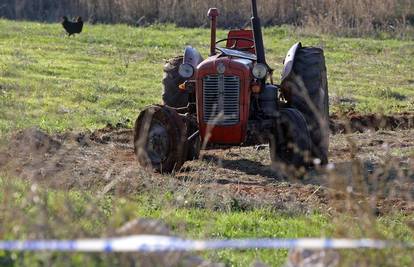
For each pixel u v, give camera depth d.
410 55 76.44
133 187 28.91
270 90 34.84
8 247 15.68
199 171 34.16
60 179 27.39
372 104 54.62
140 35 83.88
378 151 39.19
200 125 33.69
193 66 34.84
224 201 28.42
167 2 94.81
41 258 17.11
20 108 35.78
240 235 24.83
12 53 69.12
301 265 18.36
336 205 26.41
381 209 28.06
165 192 28.42
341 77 65.00
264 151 39.06
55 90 52.38
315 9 91.31
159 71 64.56
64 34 83.50
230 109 33.38
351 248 18.88
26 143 30.42
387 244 18.36
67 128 42.12
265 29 87.00
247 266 21.50
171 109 33.56
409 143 41.47
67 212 19.72
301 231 25.02
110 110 48.94
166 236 18.41
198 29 89.25
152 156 33.31
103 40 79.88
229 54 34.88
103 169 32.59
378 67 69.94
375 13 90.19
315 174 34.34
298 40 82.06
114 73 62.44
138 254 17.30
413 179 32.84
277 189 31.48
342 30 86.38
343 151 39.31
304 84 35.53
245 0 92.50
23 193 24.30
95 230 19.55
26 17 101.06
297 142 33.81
